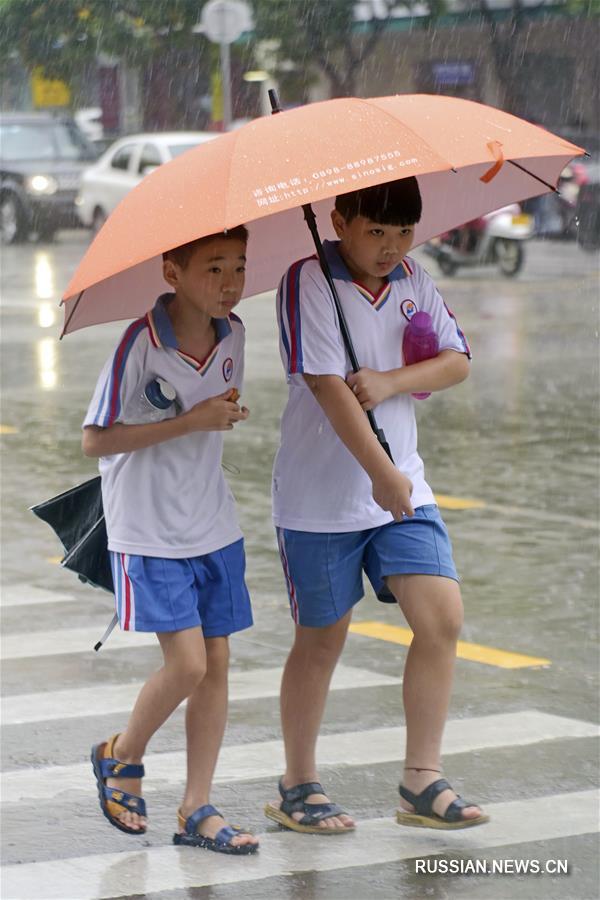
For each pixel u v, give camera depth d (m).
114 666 16.91
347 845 11.85
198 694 11.81
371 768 13.61
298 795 12.23
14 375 38.59
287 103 94.94
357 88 100.81
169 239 10.50
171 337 11.32
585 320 46.88
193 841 11.82
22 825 12.39
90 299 11.76
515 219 59.12
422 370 11.67
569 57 94.31
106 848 11.88
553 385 35.81
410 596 11.62
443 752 13.96
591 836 12.00
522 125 11.67
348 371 11.64
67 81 99.25
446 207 12.91
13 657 17.23
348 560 11.91
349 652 17.36
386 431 11.78
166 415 11.54
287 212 12.57
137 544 11.40
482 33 96.69
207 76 98.38
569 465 27.36
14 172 77.62
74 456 28.53
